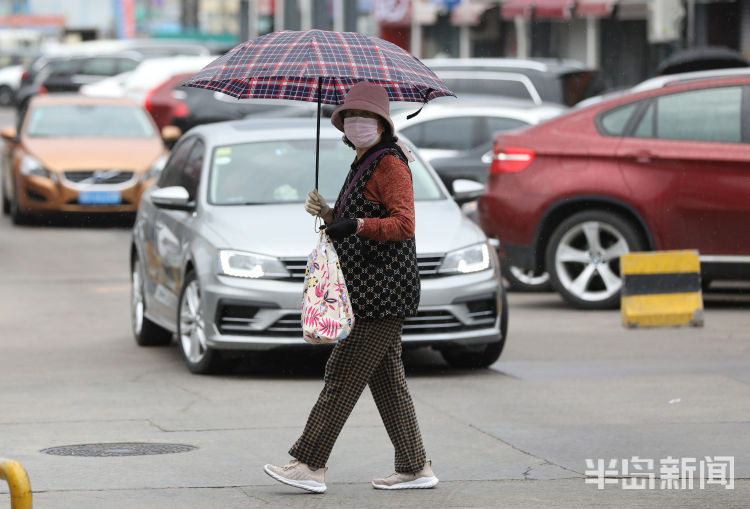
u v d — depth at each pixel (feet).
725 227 106.63
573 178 110.22
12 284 126.82
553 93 177.58
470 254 81.97
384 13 370.32
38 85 312.09
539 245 112.27
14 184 175.63
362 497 53.83
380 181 53.31
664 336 96.99
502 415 69.77
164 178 97.76
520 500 53.26
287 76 52.60
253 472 57.77
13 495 39.83
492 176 114.62
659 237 108.17
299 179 87.61
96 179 171.42
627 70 327.06
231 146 90.38
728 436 64.59
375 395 55.42
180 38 490.90
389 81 52.37
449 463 59.52
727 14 288.30
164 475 57.06
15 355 90.27
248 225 82.33
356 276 53.52
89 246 157.07
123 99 185.88
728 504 52.70
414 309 54.29
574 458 60.29
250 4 331.77
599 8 320.70
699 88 108.58
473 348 83.66
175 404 72.74
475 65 180.45
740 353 89.40
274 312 78.95
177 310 85.56
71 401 73.67
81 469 57.98
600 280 115.85
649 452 61.36
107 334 100.37
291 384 79.10
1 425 67.15
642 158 108.37
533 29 341.41
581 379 80.18
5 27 620.90
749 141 106.63
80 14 624.18
